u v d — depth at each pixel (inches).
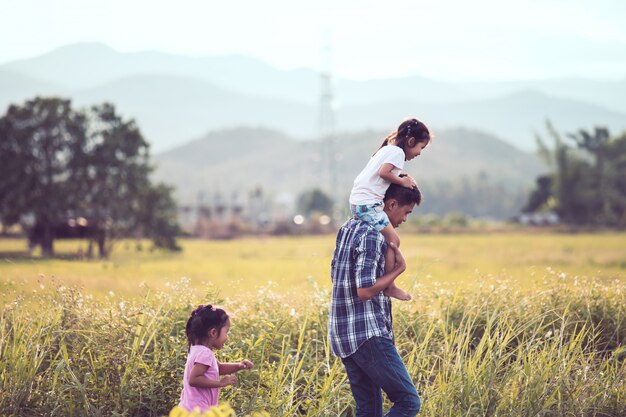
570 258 1222.3
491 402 247.3
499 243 1957.4
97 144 1668.3
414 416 204.4
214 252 1692.9
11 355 249.6
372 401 213.5
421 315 312.8
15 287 311.0
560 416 245.3
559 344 281.6
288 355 269.4
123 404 245.1
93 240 1635.1
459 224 3661.4
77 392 250.4
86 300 294.7
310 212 5669.3
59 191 1619.1
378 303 208.1
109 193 1647.4
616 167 3329.2
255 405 236.1
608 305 335.3
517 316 312.3
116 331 265.7
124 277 698.2
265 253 1617.9
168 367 255.0
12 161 1614.2
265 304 309.0
